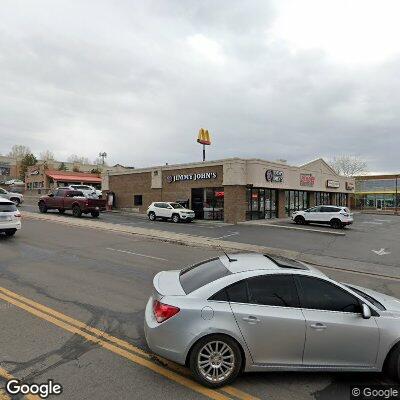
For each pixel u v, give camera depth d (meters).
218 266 5.15
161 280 5.22
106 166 92.25
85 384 4.22
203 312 4.32
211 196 30.23
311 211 28.70
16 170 96.31
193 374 4.32
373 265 13.52
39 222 21.59
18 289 7.91
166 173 33.78
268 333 4.38
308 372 4.73
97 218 27.36
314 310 4.54
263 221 29.41
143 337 5.59
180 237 18.23
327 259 14.39
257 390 4.27
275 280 4.64
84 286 8.34
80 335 5.59
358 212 54.19
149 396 4.03
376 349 4.49
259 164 29.09
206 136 36.22
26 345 5.19
